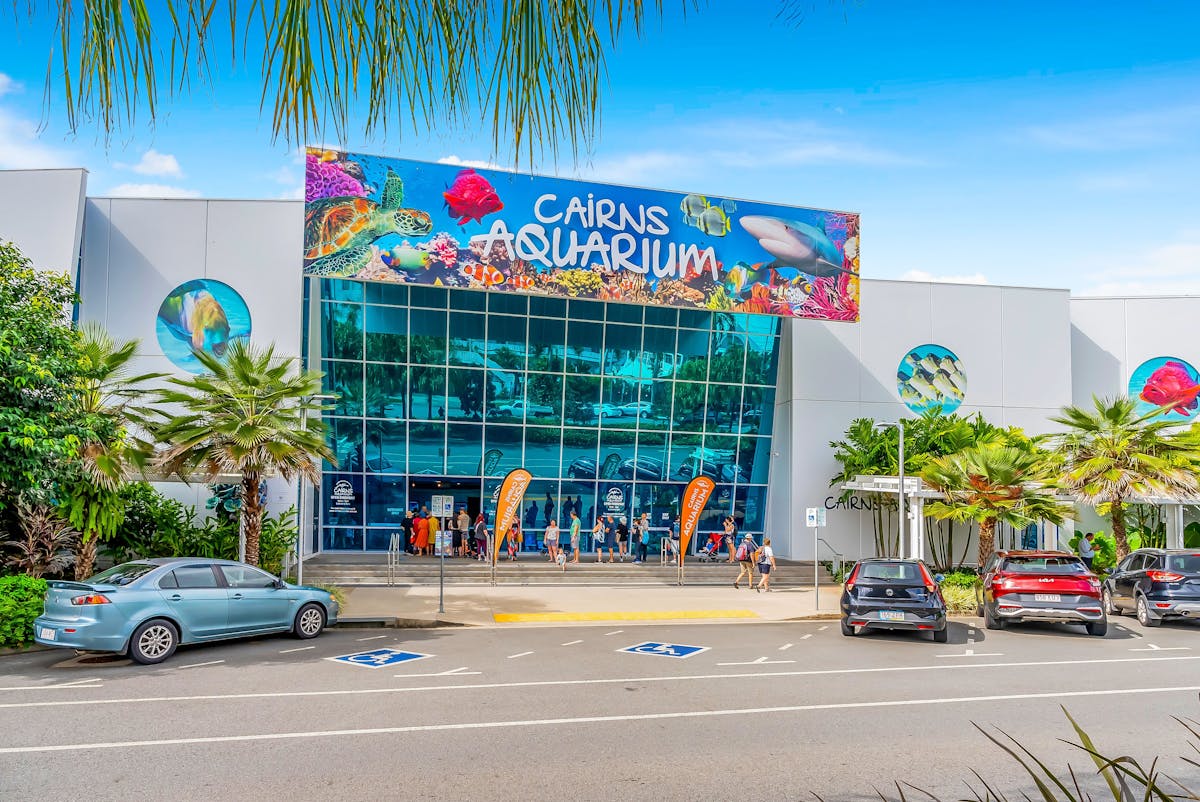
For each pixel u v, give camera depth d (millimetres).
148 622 13508
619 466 33375
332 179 26406
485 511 32250
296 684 11867
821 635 17500
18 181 26234
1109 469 26047
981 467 25703
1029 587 17703
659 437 33656
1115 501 26031
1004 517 25375
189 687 11609
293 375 27078
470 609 20750
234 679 12195
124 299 26969
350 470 31281
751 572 26453
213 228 27547
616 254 28547
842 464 32750
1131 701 11211
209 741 8875
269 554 23297
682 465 33938
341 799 7199
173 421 19531
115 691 11312
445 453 31922
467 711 10297
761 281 29938
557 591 24797
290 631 16500
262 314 27469
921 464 28953
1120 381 37031
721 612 20891
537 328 32406
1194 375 36656
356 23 1669
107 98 1546
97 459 17188
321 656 14250
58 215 26172
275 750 8578
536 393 32594
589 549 33062
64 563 19734
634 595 24156
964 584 24156
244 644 15508
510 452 32500
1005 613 17750
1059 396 34594
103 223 27125
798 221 30547
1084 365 37250
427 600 22094
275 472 19938
